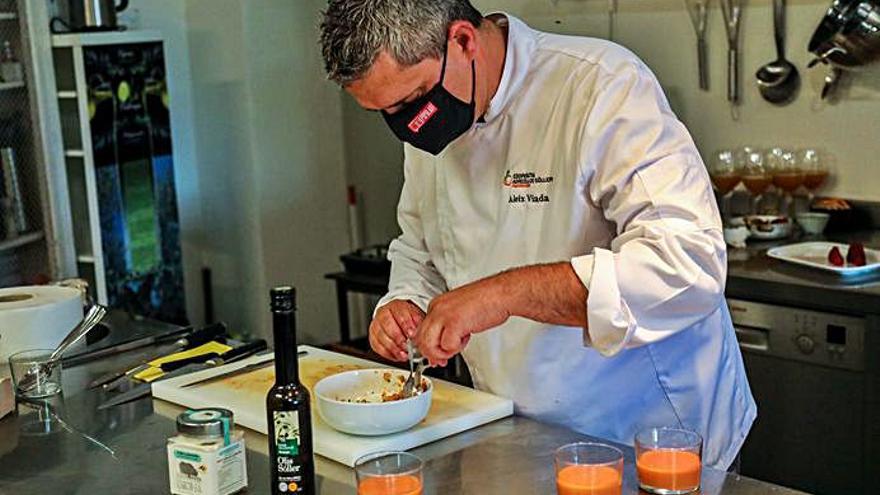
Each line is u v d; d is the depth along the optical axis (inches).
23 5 145.8
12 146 148.9
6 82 146.8
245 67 166.4
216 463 60.5
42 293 94.0
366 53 63.7
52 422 74.9
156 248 161.0
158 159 159.8
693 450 58.7
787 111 136.9
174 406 77.4
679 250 63.3
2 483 64.7
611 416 77.7
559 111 73.4
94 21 150.6
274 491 60.4
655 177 66.6
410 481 56.6
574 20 152.9
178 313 166.4
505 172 76.1
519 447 67.3
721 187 139.4
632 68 71.5
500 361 77.6
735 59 138.7
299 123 174.4
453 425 69.4
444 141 70.4
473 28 68.1
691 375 77.9
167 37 170.6
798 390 115.1
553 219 74.3
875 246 125.4
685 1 141.7
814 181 134.3
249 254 174.4
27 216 151.3
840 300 110.0
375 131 176.1
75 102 150.9
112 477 65.1
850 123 132.5
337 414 67.3
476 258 79.0
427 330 63.8
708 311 65.1
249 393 77.0
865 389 109.9
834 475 113.9
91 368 87.4
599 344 64.0
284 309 58.5
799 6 133.1
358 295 182.7
